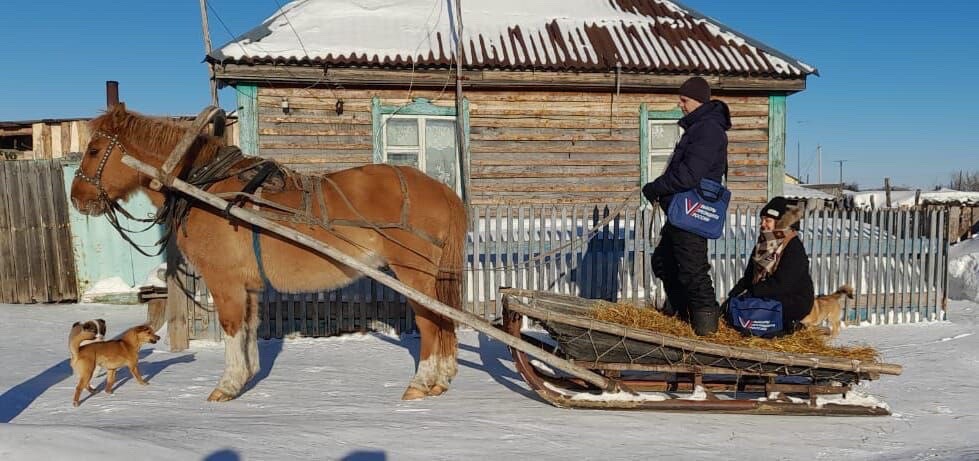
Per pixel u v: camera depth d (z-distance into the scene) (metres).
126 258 11.91
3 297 11.65
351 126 11.48
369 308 8.65
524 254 8.80
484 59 11.18
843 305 9.41
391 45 11.27
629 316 5.40
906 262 9.60
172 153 5.23
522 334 6.02
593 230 6.16
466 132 11.79
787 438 4.82
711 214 5.20
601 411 5.34
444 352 5.91
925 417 5.36
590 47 11.99
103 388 6.06
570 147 12.24
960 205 21.81
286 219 5.42
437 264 5.79
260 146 11.18
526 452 4.37
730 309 5.49
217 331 8.00
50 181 11.63
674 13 13.84
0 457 3.62
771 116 12.67
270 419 5.02
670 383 5.51
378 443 4.46
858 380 5.16
